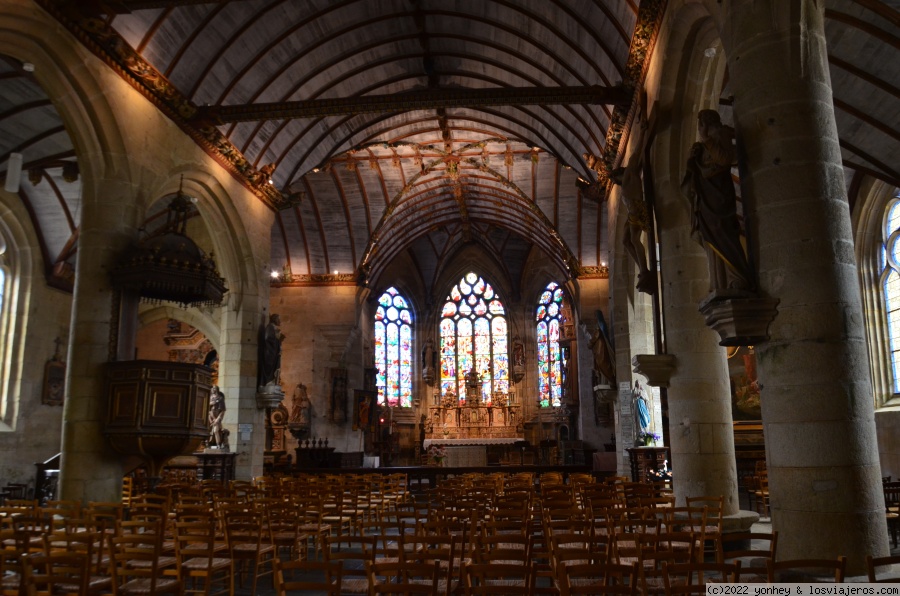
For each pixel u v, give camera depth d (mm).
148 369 14781
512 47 21906
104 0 14648
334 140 26891
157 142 18156
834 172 8500
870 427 7996
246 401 22844
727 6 9461
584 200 34594
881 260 21562
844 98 17203
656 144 14734
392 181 34656
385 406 45406
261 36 19609
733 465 13422
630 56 16062
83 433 14969
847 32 15312
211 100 19969
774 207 8500
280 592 6023
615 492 13625
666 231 14492
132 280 15602
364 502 15344
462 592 7602
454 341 49344
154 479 14922
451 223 44688
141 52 16969
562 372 43531
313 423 36094
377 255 39375
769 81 8734
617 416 23250
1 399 25172
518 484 17625
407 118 28453
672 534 7379
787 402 8164
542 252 46656
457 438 46625
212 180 21297
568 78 21422
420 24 21984
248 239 23375
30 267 26047
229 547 9531
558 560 6648
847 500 7738
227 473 21797
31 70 15133
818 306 8148
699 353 13742
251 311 23453
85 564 6938
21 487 23406
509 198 37469
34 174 22812
